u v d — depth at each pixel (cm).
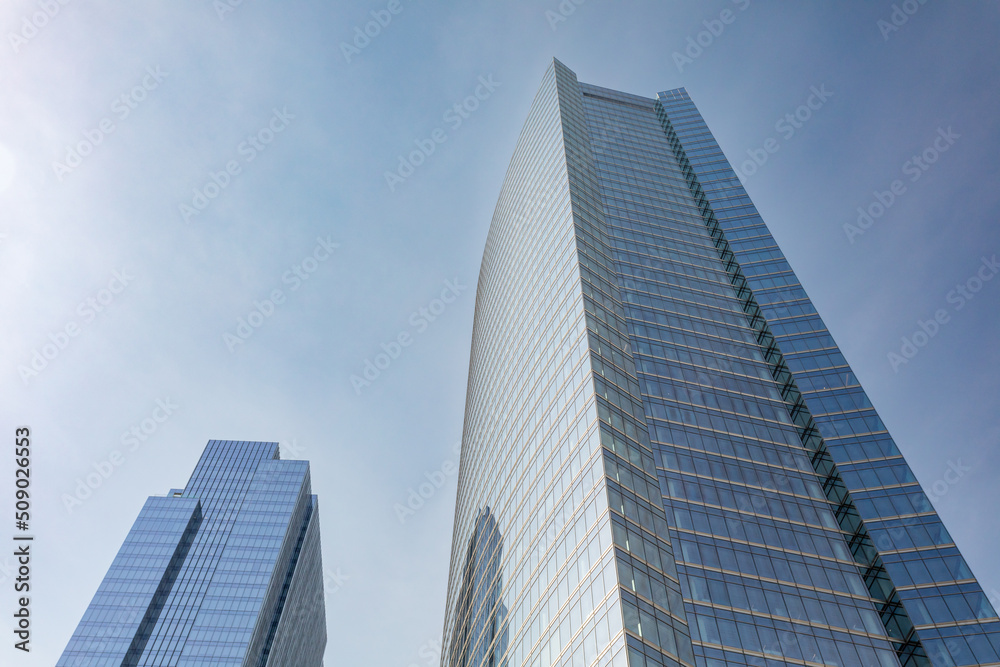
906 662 5731
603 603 5122
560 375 8088
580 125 14100
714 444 7612
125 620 14112
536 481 7588
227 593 15000
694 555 6234
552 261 10269
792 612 5881
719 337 9425
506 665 6619
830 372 8681
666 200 12725
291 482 18425
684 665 4778
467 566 9938
